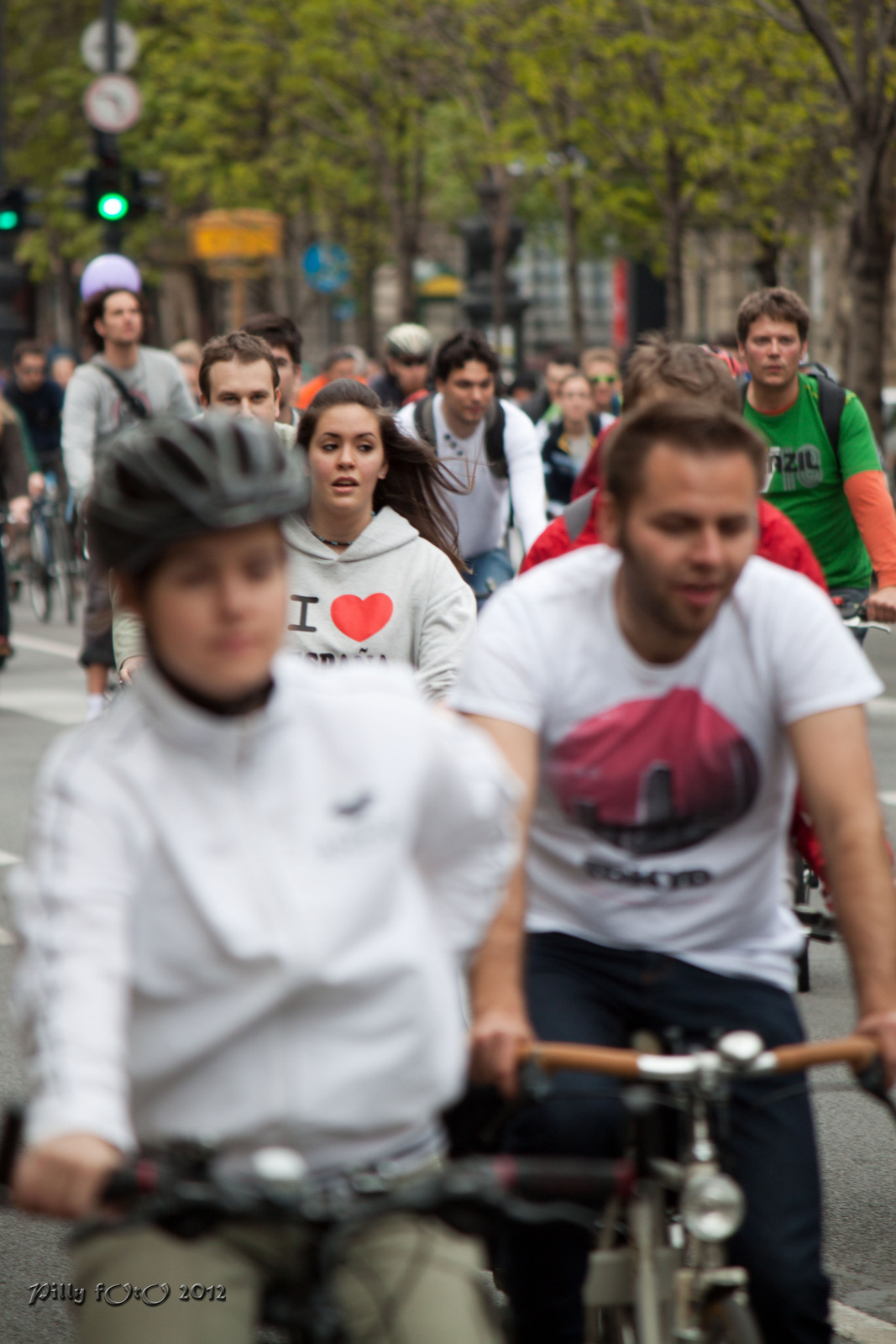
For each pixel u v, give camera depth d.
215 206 103.31
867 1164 13.98
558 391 43.03
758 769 8.68
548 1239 8.40
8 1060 16.03
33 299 144.00
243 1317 6.59
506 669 8.62
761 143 62.06
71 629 48.97
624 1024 8.98
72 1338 11.04
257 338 19.53
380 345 131.75
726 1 57.69
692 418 8.00
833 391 19.88
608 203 72.50
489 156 71.44
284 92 86.94
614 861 8.80
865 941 8.16
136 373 27.52
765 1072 7.54
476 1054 7.75
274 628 6.45
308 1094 6.50
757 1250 8.16
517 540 36.69
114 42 59.34
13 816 25.09
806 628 8.53
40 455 53.69
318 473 14.22
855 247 52.12
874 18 52.16
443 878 7.06
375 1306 6.73
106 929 6.24
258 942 6.40
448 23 70.62
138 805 6.41
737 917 8.89
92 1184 5.81
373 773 6.65
